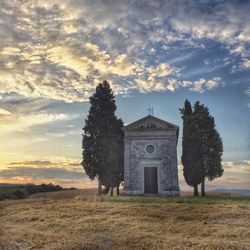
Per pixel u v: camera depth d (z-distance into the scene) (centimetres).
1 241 1838
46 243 1798
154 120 4878
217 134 5425
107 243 1822
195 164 5216
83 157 5106
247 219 2464
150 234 1967
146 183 4712
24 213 3047
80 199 4141
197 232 2017
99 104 5347
